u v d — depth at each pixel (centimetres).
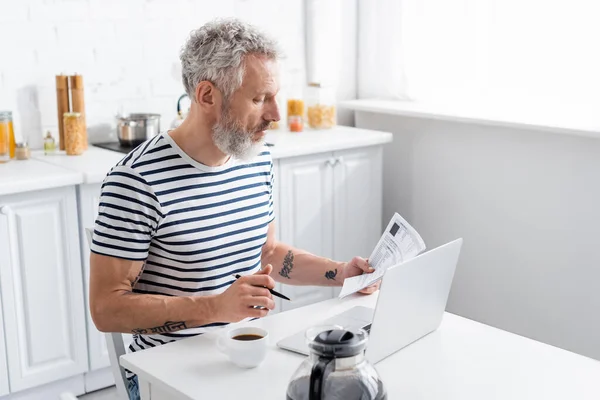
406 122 368
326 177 340
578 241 309
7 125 290
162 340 188
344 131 364
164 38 342
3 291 266
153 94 343
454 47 357
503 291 340
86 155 305
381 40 386
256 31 182
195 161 186
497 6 340
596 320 308
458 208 352
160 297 175
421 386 150
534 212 322
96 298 177
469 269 353
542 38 329
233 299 168
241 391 147
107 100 331
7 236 263
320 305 191
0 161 289
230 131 181
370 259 194
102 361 293
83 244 281
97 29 323
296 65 385
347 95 400
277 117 185
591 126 290
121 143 318
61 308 280
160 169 182
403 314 161
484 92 352
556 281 320
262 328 171
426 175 364
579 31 318
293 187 329
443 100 367
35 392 283
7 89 306
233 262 194
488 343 171
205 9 351
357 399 121
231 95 178
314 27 379
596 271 305
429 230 368
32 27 307
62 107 308
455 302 361
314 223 340
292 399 126
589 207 303
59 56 316
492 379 154
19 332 272
